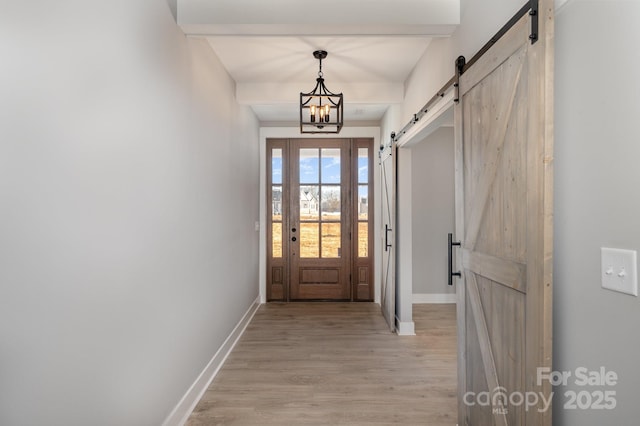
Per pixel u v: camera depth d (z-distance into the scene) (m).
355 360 3.29
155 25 1.95
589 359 1.18
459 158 2.10
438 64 2.72
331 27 2.35
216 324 3.06
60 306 1.24
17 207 1.07
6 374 1.03
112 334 1.54
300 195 5.58
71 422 1.29
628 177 1.03
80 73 1.33
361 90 3.88
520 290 1.42
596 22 1.14
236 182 3.83
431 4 2.30
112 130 1.53
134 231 1.71
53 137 1.21
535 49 1.30
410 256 4.03
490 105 1.71
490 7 1.86
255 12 2.29
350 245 5.57
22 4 1.08
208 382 2.81
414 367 3.14
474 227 1.90
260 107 4.70
